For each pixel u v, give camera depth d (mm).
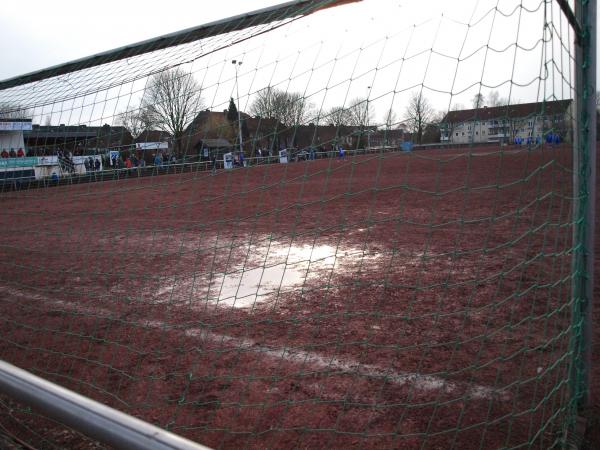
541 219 3654
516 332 3432
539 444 2180
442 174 13992
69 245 7938
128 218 10164
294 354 3369
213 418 2617
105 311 4621
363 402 2670
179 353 3521
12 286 5688
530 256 5430
